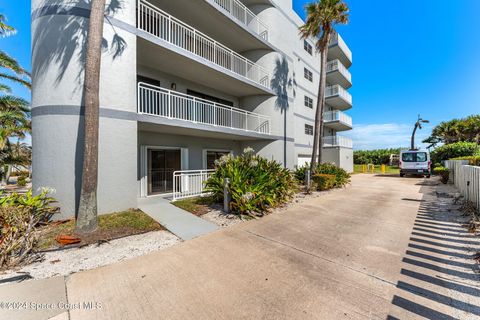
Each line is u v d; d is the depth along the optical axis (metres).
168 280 3.21
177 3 9.80
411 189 11.70
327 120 23.52
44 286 3.05
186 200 8.52
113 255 4.04
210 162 12.74
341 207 7.68
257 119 13.84
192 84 11.60
